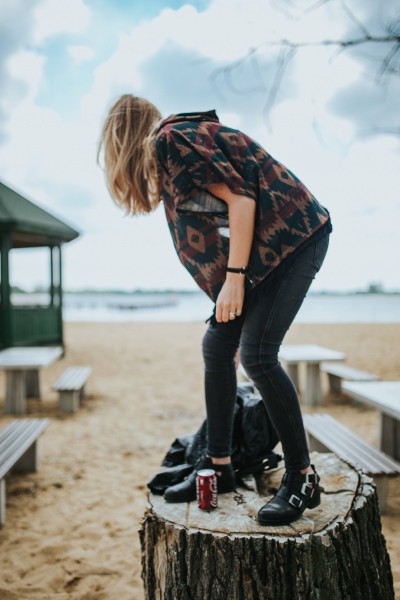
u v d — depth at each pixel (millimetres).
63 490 4039
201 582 1665
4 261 11281
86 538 3238
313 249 1705
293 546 1629
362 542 1851
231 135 1684
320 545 1669
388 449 4699
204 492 1845
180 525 1734
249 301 1705
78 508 3695
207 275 1755
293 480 1798
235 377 1902
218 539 1651
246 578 1636
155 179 1877
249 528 1708
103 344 15461
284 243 1645
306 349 7957
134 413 6695
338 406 6980
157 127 1766
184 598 1672
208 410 1930
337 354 7262
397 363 10906
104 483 4184
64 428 5941
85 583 2742
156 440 5438
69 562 2947
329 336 18109
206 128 1675
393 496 3801
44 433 5727
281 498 1771
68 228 12977
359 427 5879
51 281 13281
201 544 1672
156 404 7246
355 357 11961
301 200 1696
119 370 10414
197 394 7957
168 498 1930
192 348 14422
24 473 4422
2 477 3207
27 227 11281
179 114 1756
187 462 2184
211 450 1960
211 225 1721
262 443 2123
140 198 1921
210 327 1859
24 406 6727
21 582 2750
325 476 2174
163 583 1776
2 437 4094
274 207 1643
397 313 48812
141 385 8734
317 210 1740
